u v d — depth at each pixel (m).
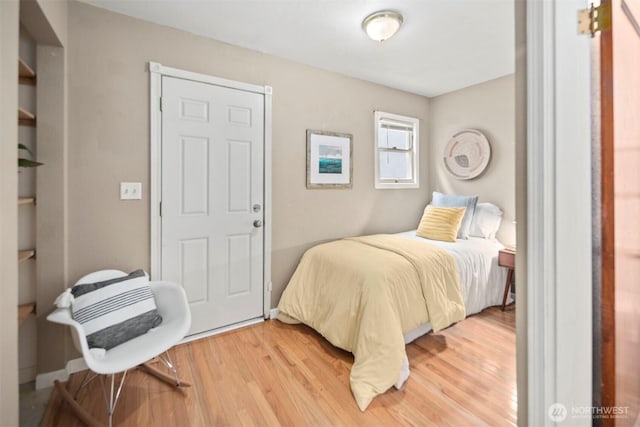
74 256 1.86
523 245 0.88
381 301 1.83
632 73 1.01
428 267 2.17
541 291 0.83
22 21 1.52
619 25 0.90
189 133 2.21
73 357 1.86
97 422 1.41
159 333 1.62
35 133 1.73
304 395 1.65
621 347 0.95
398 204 3.59
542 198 0.82
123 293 1.66
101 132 1.92
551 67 0.80
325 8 1.95
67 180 1.82
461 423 1.45
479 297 2.67
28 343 1.75
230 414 1.51
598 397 0.91
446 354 2.06
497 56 2.66
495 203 3.25
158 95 2.09
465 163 3.45
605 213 0.89
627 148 0.97
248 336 2.31
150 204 2.08
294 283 2.55
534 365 0.85
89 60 1.88
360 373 1.69
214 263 2.35
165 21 2.08
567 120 0.81
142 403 1.59
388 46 2.46
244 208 2.47
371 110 3.30
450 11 1.99
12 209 1.06
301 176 2.80
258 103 2.52
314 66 2.85
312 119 2.85
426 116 3.85
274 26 2.16
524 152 0.86
